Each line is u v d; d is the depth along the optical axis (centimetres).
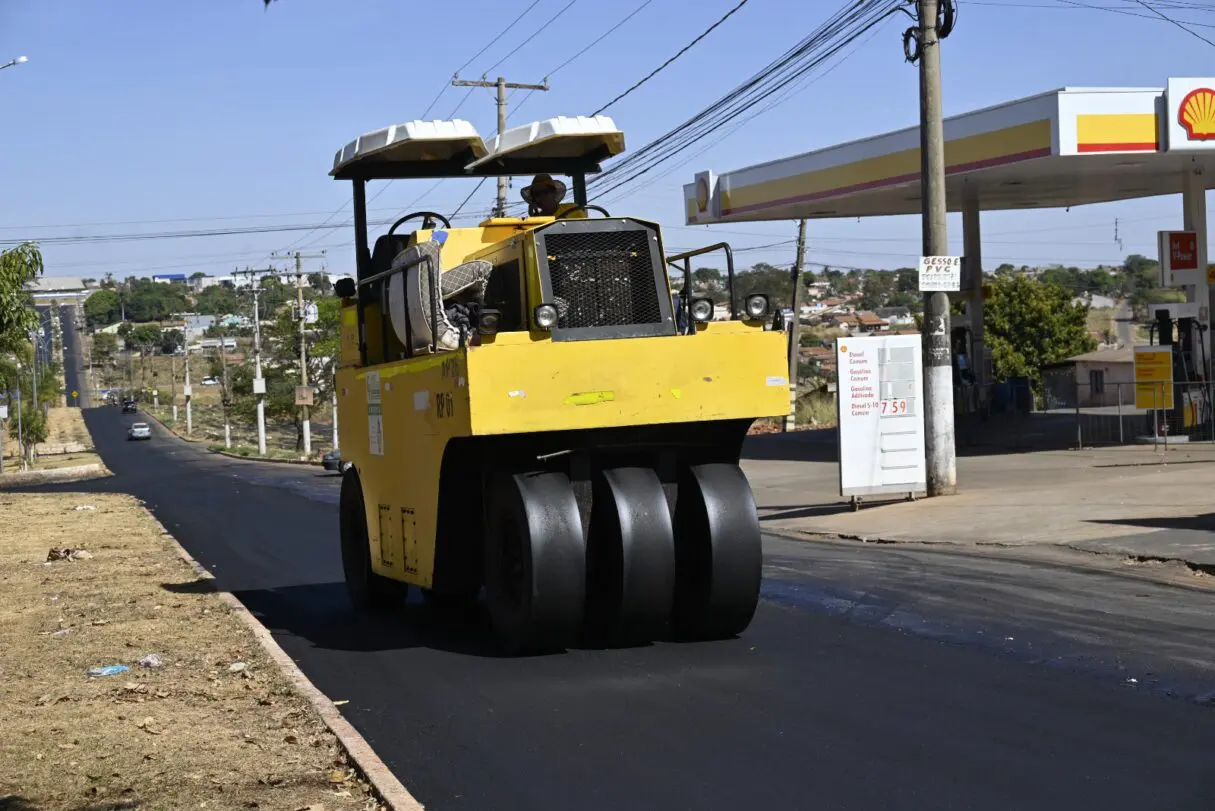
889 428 1916
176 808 641
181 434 11531
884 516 1808
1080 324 5916
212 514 2952
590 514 972
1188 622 968
